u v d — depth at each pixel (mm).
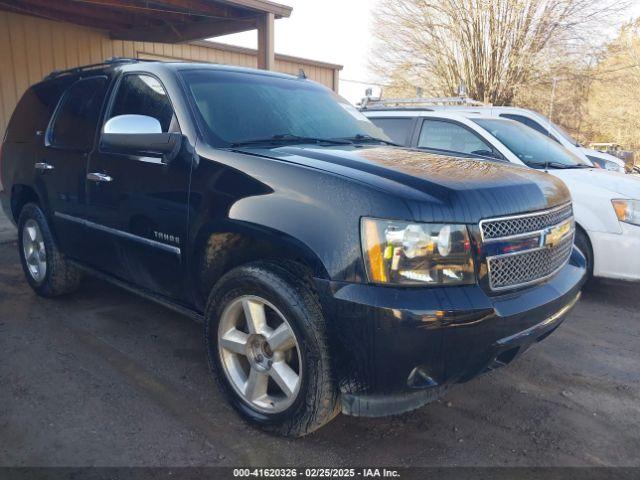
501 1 23016
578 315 4742
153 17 9930
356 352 2381
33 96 4824
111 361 3578
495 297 2525
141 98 3602
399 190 2424
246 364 2977
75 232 4051
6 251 6348
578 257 3303
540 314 2637
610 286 5609
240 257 2973
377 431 2877
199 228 2965
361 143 3625
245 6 8617
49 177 4234
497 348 2459
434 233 2348
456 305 2320
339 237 2408
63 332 4023
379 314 2287
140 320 4289
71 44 10672
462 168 2893
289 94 3896
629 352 3969
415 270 2332
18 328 4066
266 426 2756
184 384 3303
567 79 24594
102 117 3828
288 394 2648
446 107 6938
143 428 2826
